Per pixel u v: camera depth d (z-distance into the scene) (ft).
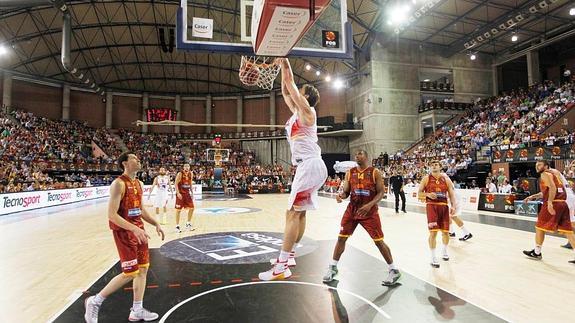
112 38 86.53
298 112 8.93
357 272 15.29
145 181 81.76
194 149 105.60
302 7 5.31
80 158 82.02
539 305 11.46
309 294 12.38
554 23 71.56
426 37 80.53
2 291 13.23
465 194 43.52
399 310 10.91
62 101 95.81
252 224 30.71
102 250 20.62
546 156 46.09
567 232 17.13
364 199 13.85
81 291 13.15
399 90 83.87
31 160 69.87
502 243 21.89
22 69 87.35
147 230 27.27
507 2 62.44
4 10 68.80
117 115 105.09
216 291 12.71
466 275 14.90
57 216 37.70
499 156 52.47
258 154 109.29
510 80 92.58
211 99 111.86
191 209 27.55
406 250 19.88
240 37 9.48
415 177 62.59
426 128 94.79
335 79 92.94
